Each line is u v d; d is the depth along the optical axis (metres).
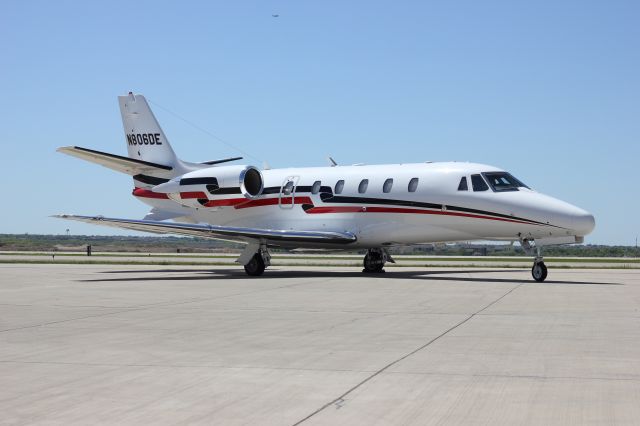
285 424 6.46
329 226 27.67
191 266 38.31
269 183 29.19
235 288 20.86
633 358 9.44
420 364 9.08
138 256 59.84
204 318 13.79
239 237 26.53
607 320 13.28
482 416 6.68
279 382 8.10
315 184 28.14
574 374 8.45
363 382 8.09
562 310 14.94
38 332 11.98
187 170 31.39
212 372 8.66
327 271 31.33
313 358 9.52
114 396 7.50
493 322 13.04
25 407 7.08
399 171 26.75
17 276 27.73
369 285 21.81
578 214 23.47
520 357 9.52
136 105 32.09
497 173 25.19
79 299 17.72
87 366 9.05
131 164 30.56
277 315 14.24
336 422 6.51
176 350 10.16
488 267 37.41
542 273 23.92
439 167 26.09
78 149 28.83
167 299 17.62
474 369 8.76
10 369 8.89
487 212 24.59
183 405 7.12
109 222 25.89
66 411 6.92
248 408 7.00
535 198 24.11
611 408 6.94
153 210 31.92
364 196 26.95
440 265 39.69
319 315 14.22
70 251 86.25
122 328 12.41
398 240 26.59
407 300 17.16
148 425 6.45
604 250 115.00
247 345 10.58
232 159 31.94
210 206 29.66
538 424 6.43
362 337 11.30
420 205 25.78
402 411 6.86
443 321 13.22
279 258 57.94
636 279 25.69
